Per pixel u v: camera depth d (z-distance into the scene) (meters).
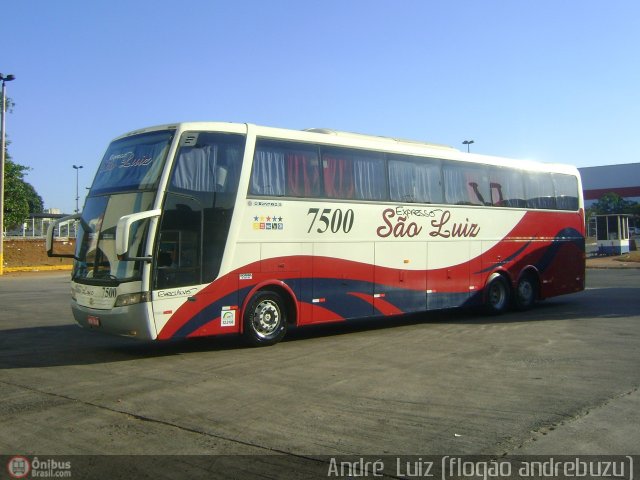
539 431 6.00
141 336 9.45
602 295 20.12
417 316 15.80
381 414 6.61
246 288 10.56
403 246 13.13
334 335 12.44
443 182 14.16
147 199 9.69
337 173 12.01
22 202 42.34
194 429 6.16
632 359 9.46
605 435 5.87
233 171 10.48
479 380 8.13
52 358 10.04
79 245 10.57
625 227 44.09
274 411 6.75
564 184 17.69
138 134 10.59
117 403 7.15
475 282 14.79
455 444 5.66
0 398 7.42
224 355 10.16
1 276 33.59
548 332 12.34
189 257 9.90
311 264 11.48
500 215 15.50
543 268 16.67
